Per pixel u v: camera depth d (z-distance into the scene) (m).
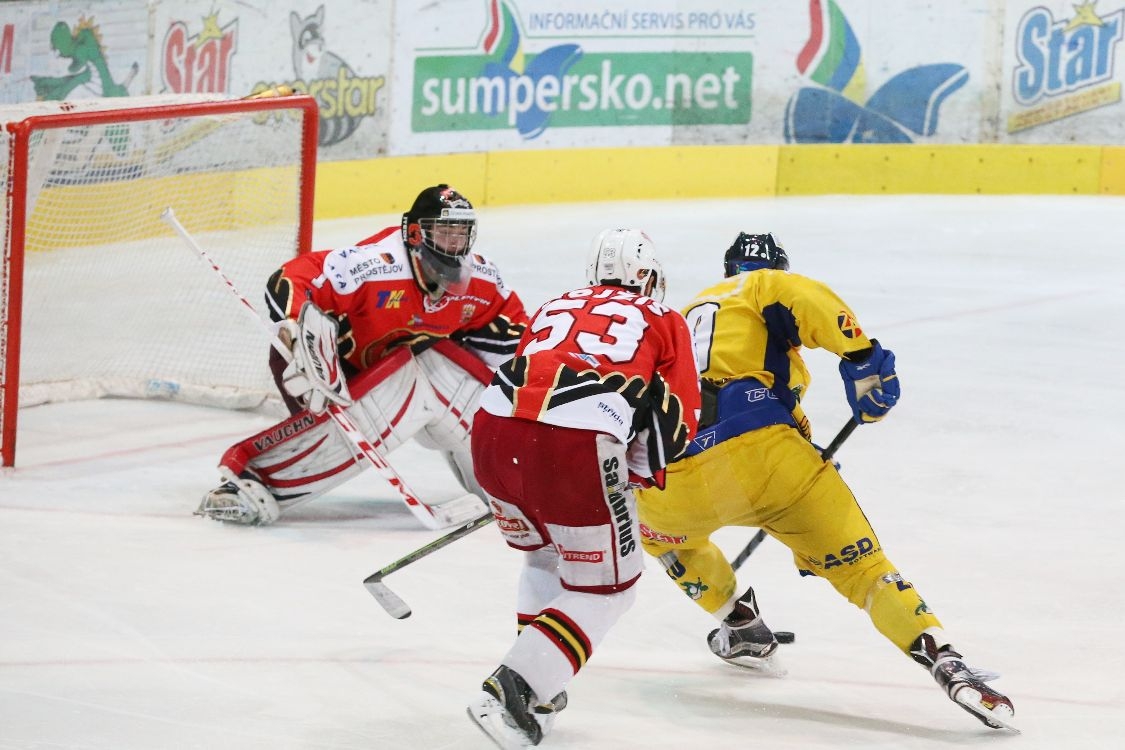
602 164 44.59
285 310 14.88
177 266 27.92
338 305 15.33
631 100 44.78
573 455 9.48
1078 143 45.97
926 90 46.09
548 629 9.47
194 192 28.62
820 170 46.16
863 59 45.94
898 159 46.19
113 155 26.31
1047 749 10.02
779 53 45.81
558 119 43.75
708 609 11.66
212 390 21.64
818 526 10.88
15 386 17.58
